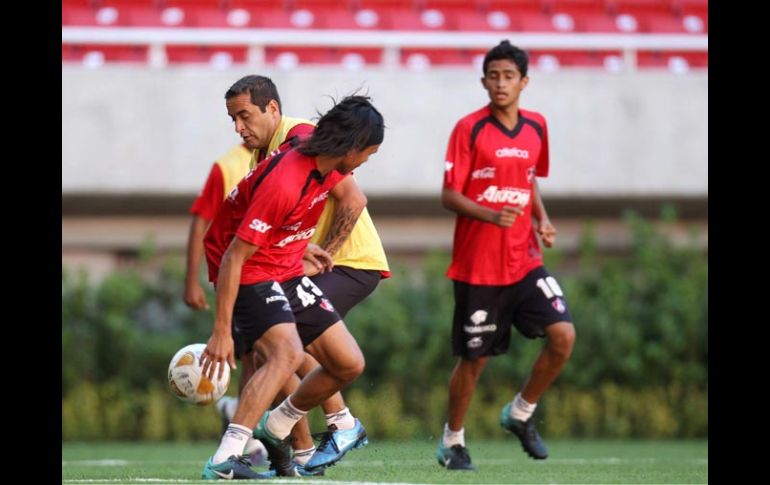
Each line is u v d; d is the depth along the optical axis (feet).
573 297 132.67
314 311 55.06
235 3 169.37
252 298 53.16
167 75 141.49
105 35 144.15
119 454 100.07
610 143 144.56
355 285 63.72
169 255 135.74
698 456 95.04
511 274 71.46
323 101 140.97
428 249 153.17
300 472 58.65
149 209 149.18
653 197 145.18
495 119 71.61
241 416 52.29
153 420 126.72
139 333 128.36
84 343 127.54
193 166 141.08
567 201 147.02
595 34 163.43
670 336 131.23
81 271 130.72
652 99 144.97
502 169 71.10
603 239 153.07
